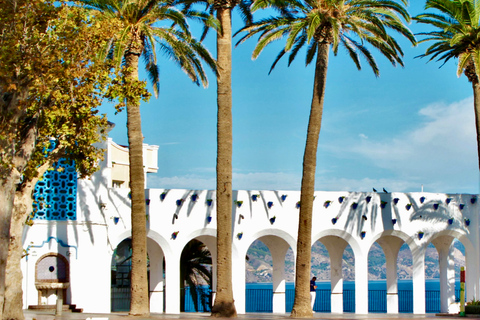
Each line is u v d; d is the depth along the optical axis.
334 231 33.97
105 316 24.70
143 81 22.61
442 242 37.47
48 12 18.95
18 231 21.22
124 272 38.16
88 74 19.53
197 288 40.25
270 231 33.16
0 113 18.73
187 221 31.98
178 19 25.30
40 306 27.95
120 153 41.03
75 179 29.72
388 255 37.53
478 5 30.02
